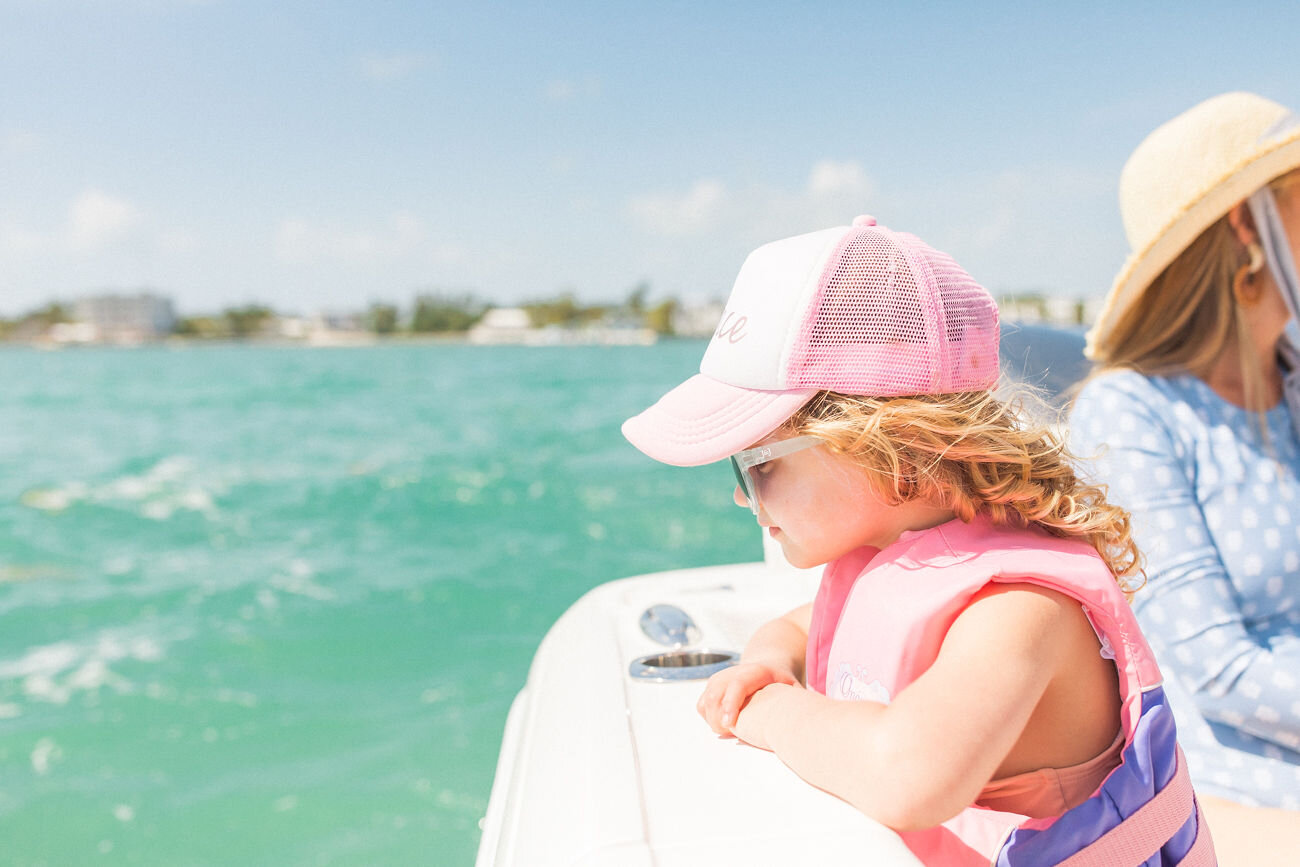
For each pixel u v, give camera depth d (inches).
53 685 179.9
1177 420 55.7
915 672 31.4
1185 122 57.1
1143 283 58.7
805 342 34.0
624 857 28.8
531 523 332.8
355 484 429.1
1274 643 52.0
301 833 122.8
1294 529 53.4
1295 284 54.3
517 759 43.5
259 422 750.5
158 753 148.9
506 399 909.8
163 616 226.2
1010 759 32.4
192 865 116.9
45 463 530.9
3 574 269.3
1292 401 57.7
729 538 300.4
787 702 35.4
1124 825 31.4
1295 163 52.5
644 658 49.0
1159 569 52.6
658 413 40.1
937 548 33.5
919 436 32.8
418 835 121.4
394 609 229.1
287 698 172.1
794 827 30.4
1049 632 30.2
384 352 2807.6
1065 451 38.9
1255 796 49.5
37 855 119.7
